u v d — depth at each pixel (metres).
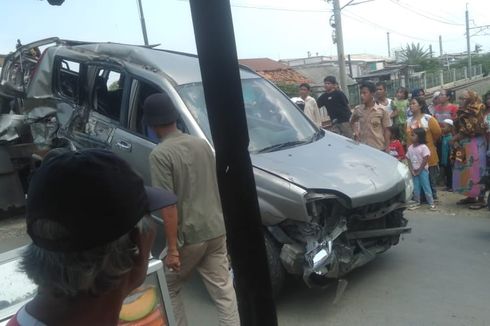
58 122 6.01
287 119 5.18
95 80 5.62
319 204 4.00
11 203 6.94
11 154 6.95
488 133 6.75
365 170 4.40
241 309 1.43
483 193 7.04
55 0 2.30
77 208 0.91
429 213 6.95
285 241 4.02
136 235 1.00
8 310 1.64
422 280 4.67
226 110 1.29
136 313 1.99
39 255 0.93
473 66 58.41
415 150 7.11
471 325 3.85
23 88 6.61
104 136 5.33
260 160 4.30
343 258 4.14
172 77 4.88
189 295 4.58
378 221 4.52
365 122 7.23
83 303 0.98
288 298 4.44
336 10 17.86
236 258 1.39
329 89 9.16
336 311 4.17
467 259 5.13
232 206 1.35
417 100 7.49
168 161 3.24
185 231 3.31
